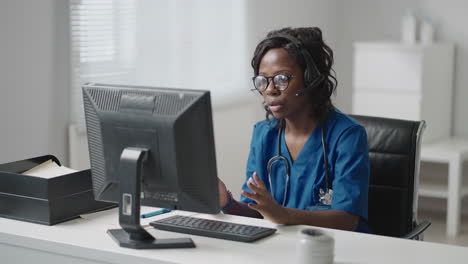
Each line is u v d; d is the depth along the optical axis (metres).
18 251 1.90
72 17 3.25
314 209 2.16
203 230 1.87
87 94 1.88
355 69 4.68
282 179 2.26
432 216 4.82
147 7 3.68
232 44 4.31
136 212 1.77
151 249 1.75
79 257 1.79
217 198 1.77
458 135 4.90
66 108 3.29
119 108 1.81
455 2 4.81
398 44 4.52
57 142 3.26
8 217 2.05
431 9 4.89
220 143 4.26
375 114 4.64
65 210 2.02
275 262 1.66
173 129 1.72
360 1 5.14
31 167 2.22
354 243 1.81
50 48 3.17
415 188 2.36
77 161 3.31
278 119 2.30
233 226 1.91
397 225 2.36
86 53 3.34
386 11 5.06
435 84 4.62
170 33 3.85
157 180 1.78
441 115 4.74
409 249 1.77
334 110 2.24
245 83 4.44
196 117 1.71
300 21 4.86
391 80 4.56
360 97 4.68
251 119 4.55
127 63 3.59
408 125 2.40
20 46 3.03
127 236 1.83
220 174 4.29
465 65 4.83
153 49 3.74
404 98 4.53
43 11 3.12
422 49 4.42
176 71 3.91
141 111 1.76
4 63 2.97
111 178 1.86
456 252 1.74
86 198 2.09
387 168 2.38
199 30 4.05
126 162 1.77
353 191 2.08
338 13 5.22
